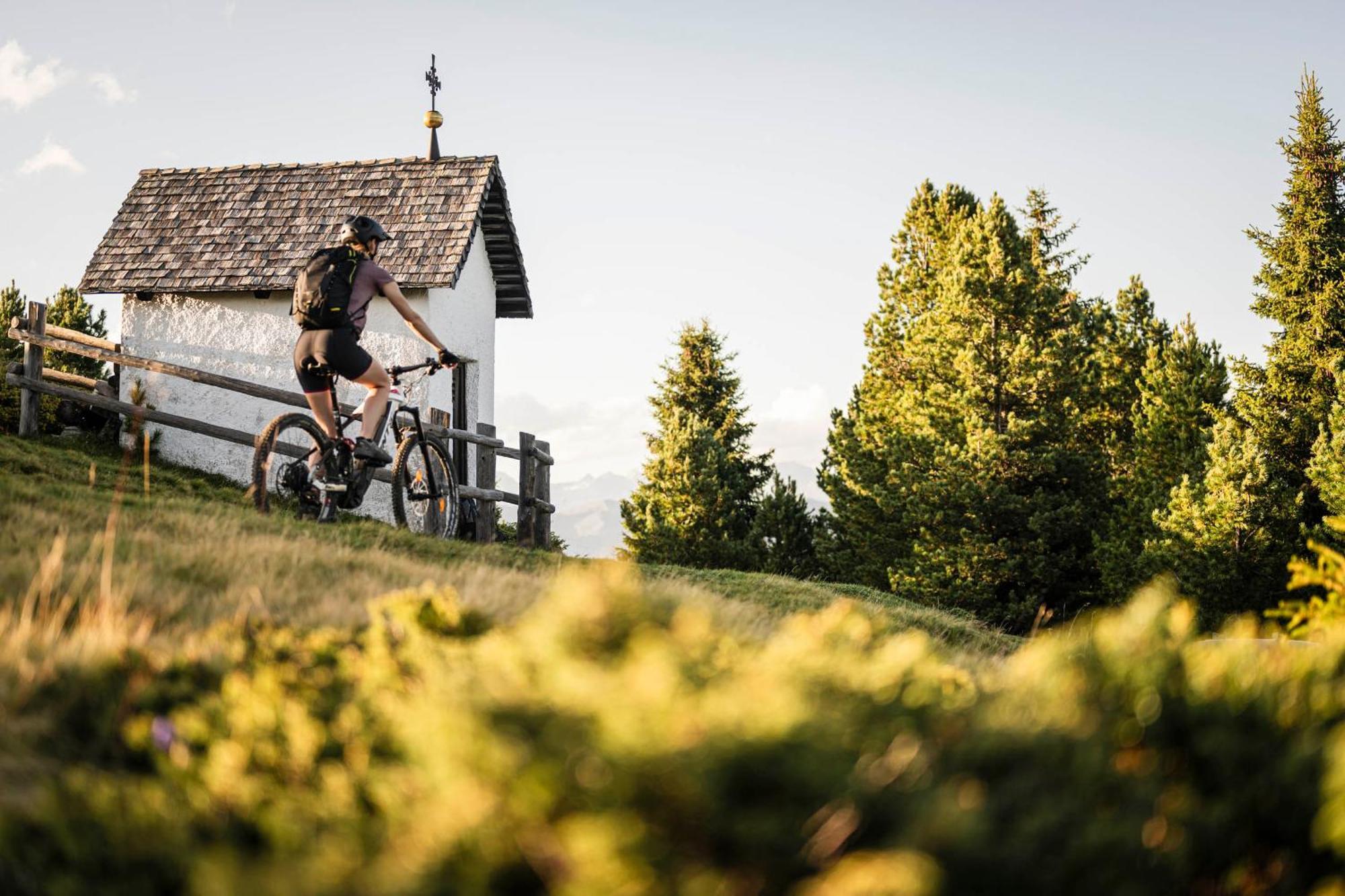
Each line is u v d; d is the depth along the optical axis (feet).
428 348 53.52
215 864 6.34
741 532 133.49
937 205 127.13
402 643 12.86
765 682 7.24
